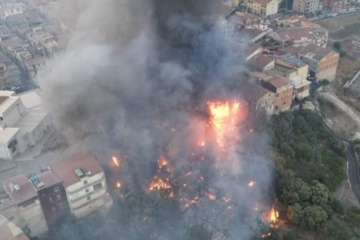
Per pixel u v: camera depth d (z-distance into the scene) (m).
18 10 123.50
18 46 96.50
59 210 46.56
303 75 76.44
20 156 59.03
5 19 117.19
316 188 51.53
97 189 47.94
